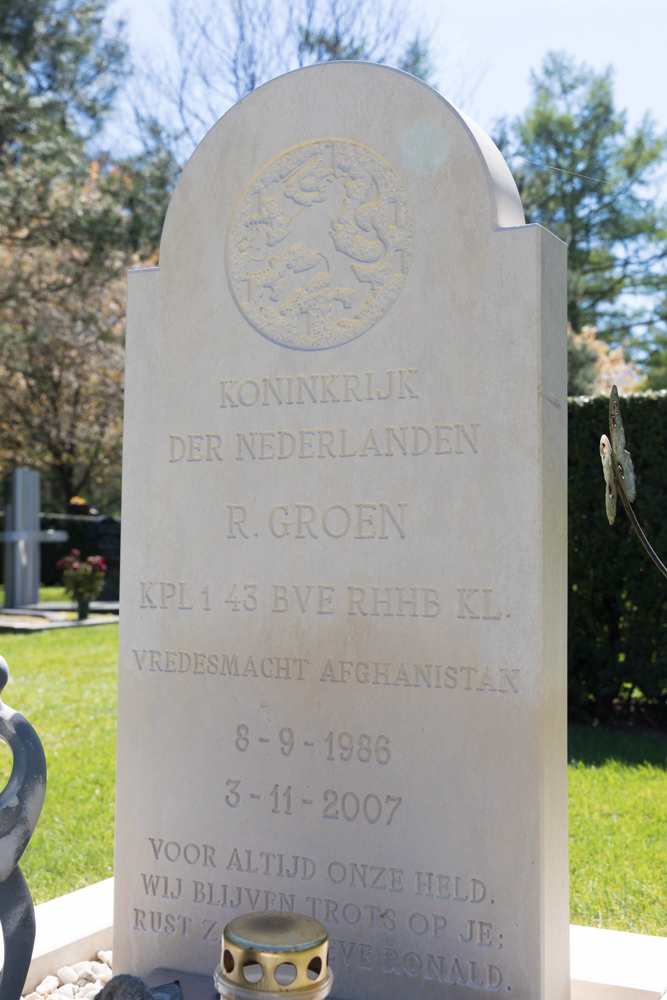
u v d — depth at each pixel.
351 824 3.09
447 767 2.97
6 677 2.64
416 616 3.03
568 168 27.17
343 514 3.15
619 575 7.59
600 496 7.65
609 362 24.02
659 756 6.76
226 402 3.34
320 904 3.12
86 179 16.19
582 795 5.78
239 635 3.28
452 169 3.03
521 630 2.88
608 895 4.25
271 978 2.38
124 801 3.41
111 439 22.19
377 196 3.17
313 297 3.24
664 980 3.11
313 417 3.21
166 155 15.17
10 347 18.25
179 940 3.30
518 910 2.85
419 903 2.99
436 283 3.04
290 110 3.30
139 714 3.41
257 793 3.23
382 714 3.07
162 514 3.41
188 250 3.42
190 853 3.31
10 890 2.59
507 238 2.94
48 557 23.23
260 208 3.33
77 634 13.30
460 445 2.98
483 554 2.94
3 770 6.30
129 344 3.49
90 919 3.70
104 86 17.28
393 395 3.09
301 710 3.18
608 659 7.68
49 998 3.22
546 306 2.95
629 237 27.77
